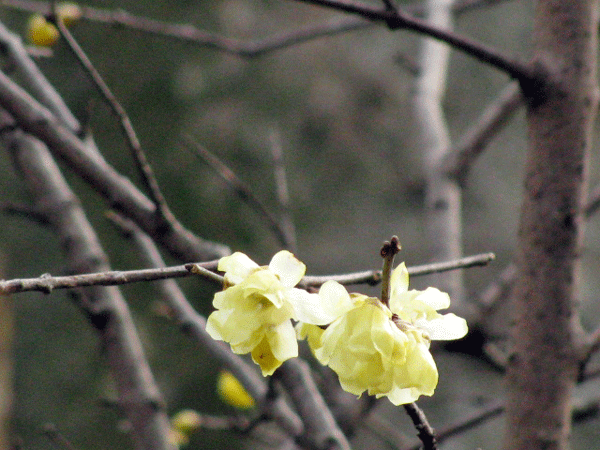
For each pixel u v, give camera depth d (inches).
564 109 44.0
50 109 50.6
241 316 39.2
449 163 66.0
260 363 39.2
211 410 144.2
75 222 50.1
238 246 155.5
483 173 159.5
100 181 44.6
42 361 144.7
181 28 63.7
